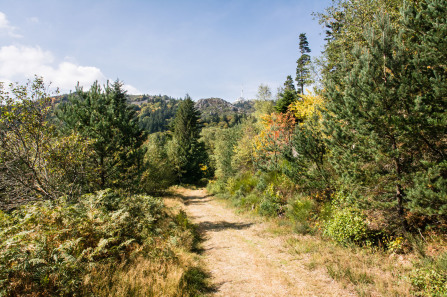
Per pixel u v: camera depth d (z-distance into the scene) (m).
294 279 5.84
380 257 6.06
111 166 12.29
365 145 6.38
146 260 5.71
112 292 4.12
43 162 8.73
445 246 5.23
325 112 7.88
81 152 9.76
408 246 5.98
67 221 5.75
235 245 9.00
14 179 8.30
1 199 8.45
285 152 10.69
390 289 4.62
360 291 4.82
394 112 5.71
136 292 4.31
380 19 6.09
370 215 7.08
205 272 6.52
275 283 5.73
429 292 4.20
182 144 44.34
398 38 5.80
